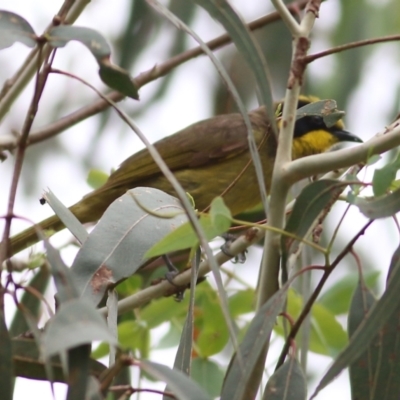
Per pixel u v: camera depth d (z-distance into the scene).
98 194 9.95
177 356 4.93
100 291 4.70
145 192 5.14
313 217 4.75
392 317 4.90
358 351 4.25
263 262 4.87
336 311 7.84
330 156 4.71
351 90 10.83
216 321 7.33
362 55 10.84
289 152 4.88
